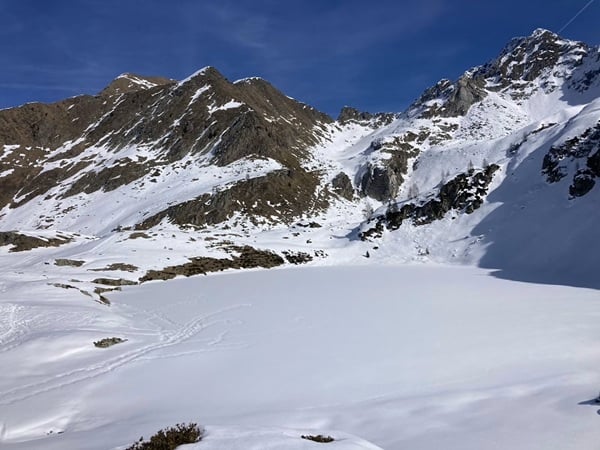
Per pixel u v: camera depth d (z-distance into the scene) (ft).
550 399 36.70
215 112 490.08
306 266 223.51
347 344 66.54
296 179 390.01
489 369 49.83
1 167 451.53
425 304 99.14
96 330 82.53
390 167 414.82
